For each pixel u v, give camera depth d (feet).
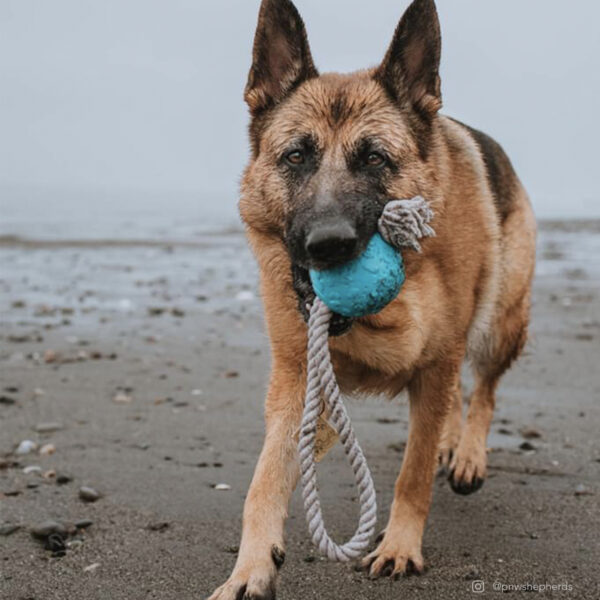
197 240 21.56
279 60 4.57
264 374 7.08
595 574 3.96
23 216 30.19
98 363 7.46
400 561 4.05
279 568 3.86
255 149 4.57
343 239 3.72
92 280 13.57
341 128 4.29
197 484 4.87
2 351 7.94
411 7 4.41
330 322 3.93
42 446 5.40
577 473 5.01
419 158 4.37
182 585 3.92
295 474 4.06
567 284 13.42
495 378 5.28
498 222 4.96
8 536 4.29
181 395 6.47
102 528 4.38
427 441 4.31
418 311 4.21
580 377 6.90
